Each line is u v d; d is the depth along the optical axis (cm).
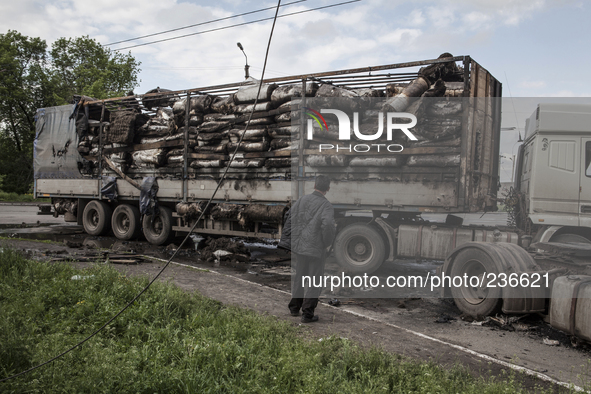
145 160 1063
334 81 786
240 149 879
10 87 4091
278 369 308
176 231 1070
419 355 389
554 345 455
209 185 954
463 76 684
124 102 1182
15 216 1967
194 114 973
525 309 499
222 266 840
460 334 479
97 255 823
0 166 4319
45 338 331
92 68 4103
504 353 421
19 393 246
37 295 438
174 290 495
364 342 412
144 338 364
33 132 4362
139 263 789
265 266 851
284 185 831
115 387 268
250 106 861
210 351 322
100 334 352
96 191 1216
